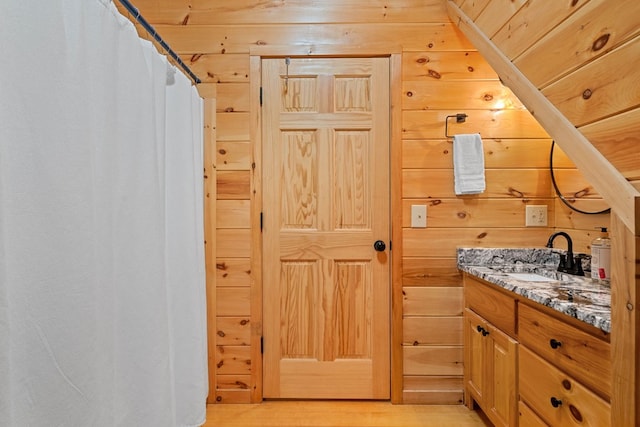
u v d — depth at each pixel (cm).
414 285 192
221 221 193
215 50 192
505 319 146
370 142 193
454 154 189
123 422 110
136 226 113
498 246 191
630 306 80
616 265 84
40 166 79
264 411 185
